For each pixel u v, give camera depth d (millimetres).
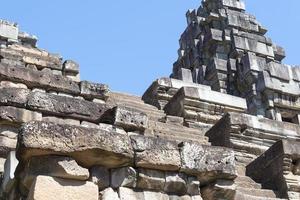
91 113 13336
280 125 19250
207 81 32750
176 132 17391
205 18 37375
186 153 9312
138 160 8930
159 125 17531
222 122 18328
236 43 33031
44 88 16641
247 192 12812
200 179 9414
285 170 13586
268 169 14172
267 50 33469
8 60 20406
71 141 8336
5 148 11852
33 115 12805
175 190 9188
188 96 21047
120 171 8883
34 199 7875
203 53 35375
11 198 8922
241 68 31172
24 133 8141
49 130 8266
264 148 18281
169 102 21938
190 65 35875
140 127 13031
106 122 13328
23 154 8195
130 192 8844
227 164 9484
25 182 8250
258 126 18578
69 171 8242
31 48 23359
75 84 17156
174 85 23453
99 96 17281
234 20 35625
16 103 12805
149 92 23500
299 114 26906
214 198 9367
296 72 28484
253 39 33906
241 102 22328
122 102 19812
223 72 31953
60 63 21891
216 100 21656
